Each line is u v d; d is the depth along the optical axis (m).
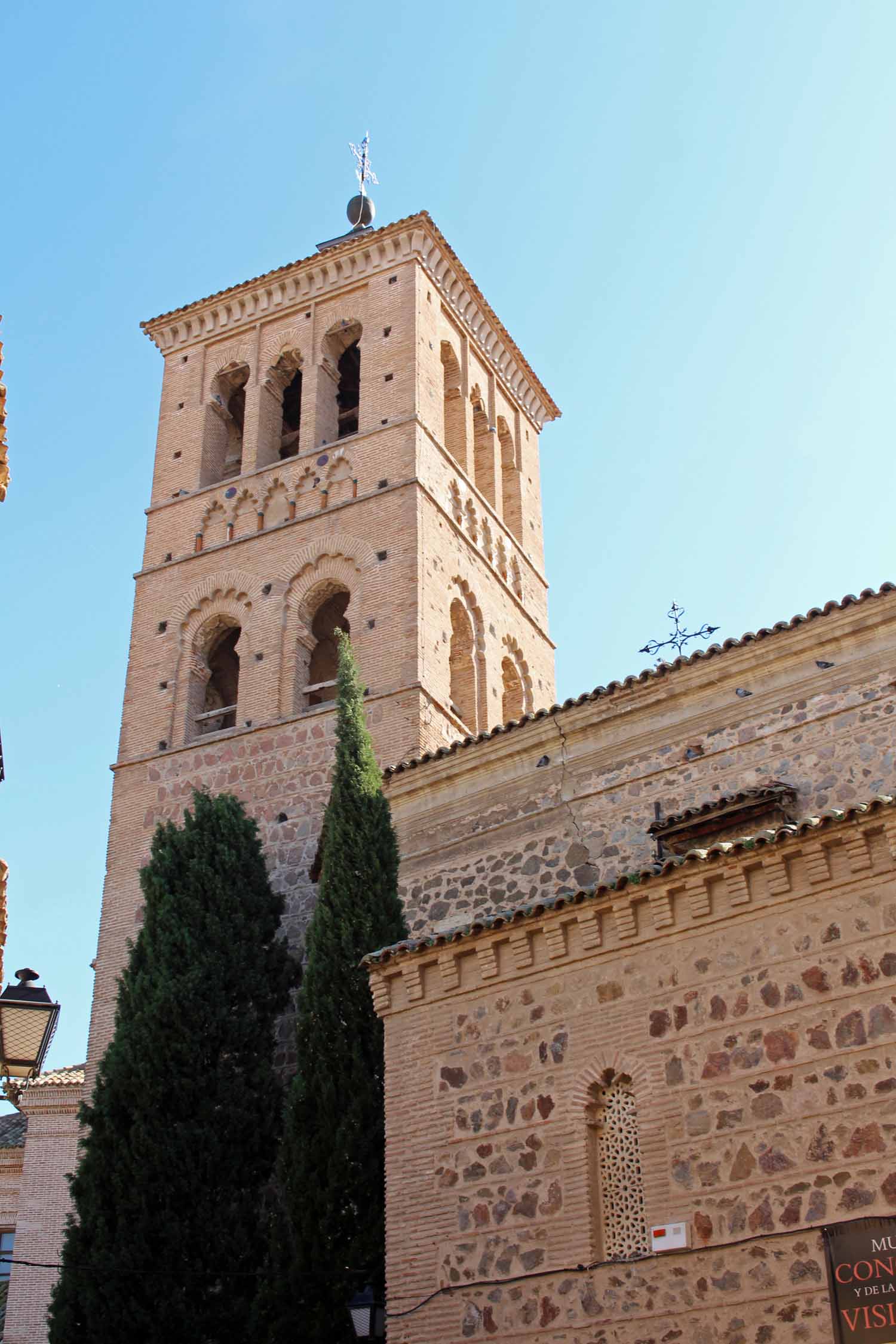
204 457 39.50
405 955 17.14
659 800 23.20
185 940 25.25
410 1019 16.98
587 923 15.98
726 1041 14.58
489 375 43.50
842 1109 13.65
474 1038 16.36
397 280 39.62
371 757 25.03
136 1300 21.31
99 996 30.78
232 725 35.75
